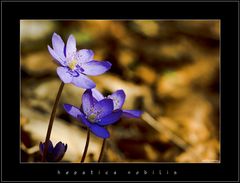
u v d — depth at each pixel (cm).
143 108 33
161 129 32
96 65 21
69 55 21
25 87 31
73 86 32
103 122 21
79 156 28
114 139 30
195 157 31
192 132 32
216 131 33
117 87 33
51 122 21
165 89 34
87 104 21
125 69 35
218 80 35
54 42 21
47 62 33
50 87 32
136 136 31
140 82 35
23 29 34
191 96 34
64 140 29
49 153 21
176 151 31
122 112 21
